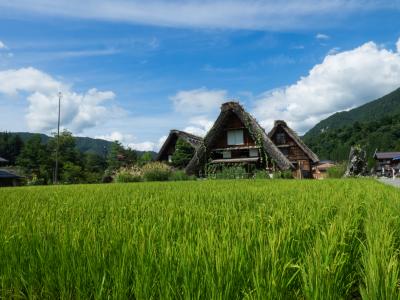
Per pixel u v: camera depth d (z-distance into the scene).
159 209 4.66
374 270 2.01
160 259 2.24
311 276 1.95
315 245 2.50
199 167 31.38
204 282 1.94
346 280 2.33
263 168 31.62
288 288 2.15
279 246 2.46
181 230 3.22
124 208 4.75
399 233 3.29
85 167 59.16
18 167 49.75
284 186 9.63
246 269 2.13
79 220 3.76
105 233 2.93
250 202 5.44
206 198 6.29
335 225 3.02
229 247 2.36
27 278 2.27
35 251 2.55
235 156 33.56
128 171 24.95
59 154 53.84
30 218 3.99
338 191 7.36
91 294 2.03
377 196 6.20
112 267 2.14
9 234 3.02
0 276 2.24
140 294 1.91
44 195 8.02
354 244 2.92
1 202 6.38
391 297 1.81
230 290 1.93
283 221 3.49
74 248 2.51
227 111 31.83
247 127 31.11
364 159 29.31
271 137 40.66
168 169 25.34
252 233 2.88
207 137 31.83
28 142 52.78
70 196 7.43
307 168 39.62
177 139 40.06
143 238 2.60
